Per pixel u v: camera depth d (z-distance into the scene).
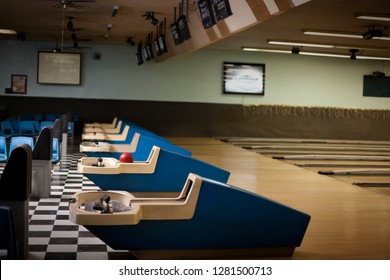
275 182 8.06
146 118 17.81
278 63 18.52
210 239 3.74
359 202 6.54
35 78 16.94
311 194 7.07
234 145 15.38
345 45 14.92
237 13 7.83
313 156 12.80
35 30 14.42
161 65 17.75
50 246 4.29
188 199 3.64
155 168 5.42
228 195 3.70
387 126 19.45
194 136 18.16
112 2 9.91
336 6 9.56
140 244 3.63
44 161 6.38
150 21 12.12
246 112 18.41
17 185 3.85
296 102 18.75
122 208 3.57
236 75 18.22
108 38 15.67
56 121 7.99
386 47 15.25
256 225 3.80
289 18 10.94
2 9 11.13
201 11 8.26
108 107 17.50
